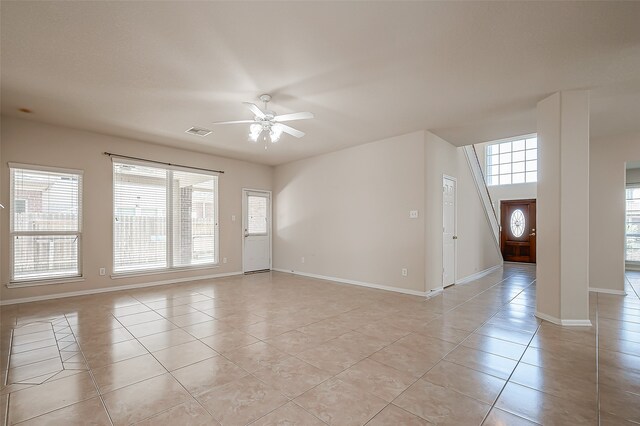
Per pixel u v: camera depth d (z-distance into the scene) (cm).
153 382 220
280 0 200
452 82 318
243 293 495
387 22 223
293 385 215
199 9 209
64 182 462
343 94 346
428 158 485
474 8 208
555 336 306
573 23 222
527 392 206
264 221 737
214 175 643
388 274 518
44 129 444
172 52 262
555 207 345
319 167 642
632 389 210
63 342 292
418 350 274
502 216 925
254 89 333
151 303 432
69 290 464
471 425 173
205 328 330
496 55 267
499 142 948
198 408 189
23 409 188
